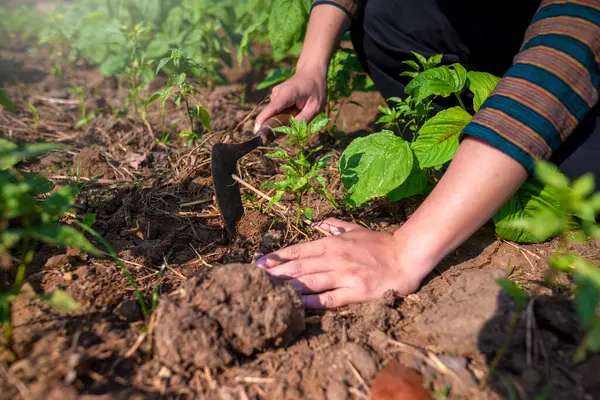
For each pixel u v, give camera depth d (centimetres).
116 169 86
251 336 51
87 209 76
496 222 66
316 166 66
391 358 52
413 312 57
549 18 57
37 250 65
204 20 124
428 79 69
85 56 130
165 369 50
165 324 50
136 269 64
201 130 99
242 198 76
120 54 113
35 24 151
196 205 77
